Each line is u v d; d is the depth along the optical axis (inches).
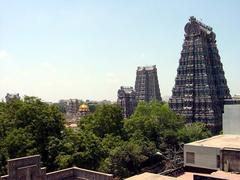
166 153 3248.0
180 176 1818.4
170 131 3572.8
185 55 4975.4
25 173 1314.0
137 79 7849.4
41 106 2310.5
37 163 1360.7
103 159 2442.2
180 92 5004.9
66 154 2092.8
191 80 4889.3
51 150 2076.8
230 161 1729.8
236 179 1422.2
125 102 6948.8
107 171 2404.0
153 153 3021.7
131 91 7121.1
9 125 2169.0
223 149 1760.6
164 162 3090.6
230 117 2468.0
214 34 5310.0
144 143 3063.5
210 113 4709.6
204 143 1993.1
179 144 3476.9
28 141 2015.3
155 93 7662.4
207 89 4763.8
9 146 1977.1
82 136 2330.2
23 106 2218.3
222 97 5201.8
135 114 4052.7
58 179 1446.9
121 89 7022.6
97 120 3171.8
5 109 2348.7
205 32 5032.0
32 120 2170.3
